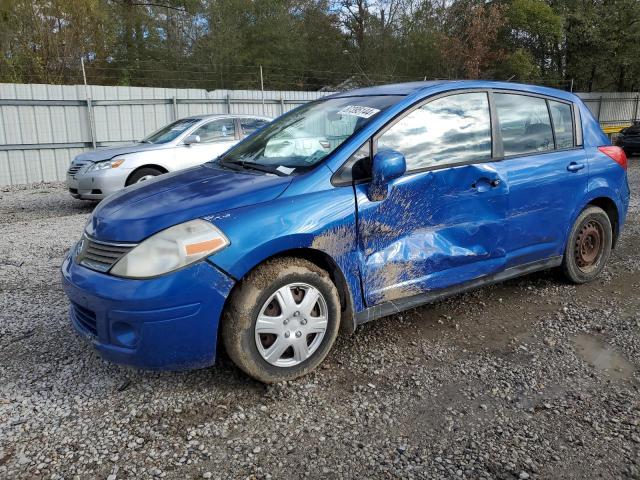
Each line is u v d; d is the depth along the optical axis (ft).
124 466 8.18
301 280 10.10
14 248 20.83
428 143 11.89
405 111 11.76
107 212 10.47
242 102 57.26
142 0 99.96
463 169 12.12
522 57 87.10
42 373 10.93
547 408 9.66
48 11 67.92
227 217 9.63
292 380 10.50
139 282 9.09
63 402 9.91
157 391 10.25
